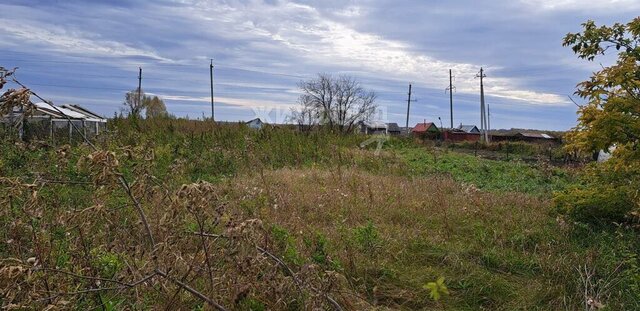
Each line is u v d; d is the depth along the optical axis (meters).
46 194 3.52
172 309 2.66
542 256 5.04
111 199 3.20
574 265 4.67
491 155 26.75
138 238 3.11
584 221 6.18
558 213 6.45
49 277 2.62
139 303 2.60
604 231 5.65
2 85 2.46
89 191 4.10
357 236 5.07
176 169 5.90
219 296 2.62
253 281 2.75
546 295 4.18
